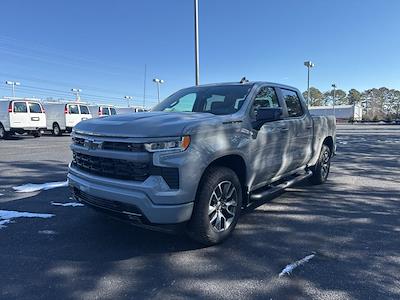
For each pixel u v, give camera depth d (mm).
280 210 5660
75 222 4965
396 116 80812
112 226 4812
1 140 19328
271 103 5367
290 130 5539
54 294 3172
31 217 5176
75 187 4320
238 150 4305
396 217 5336
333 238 4508
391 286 3342
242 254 4020
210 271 3619
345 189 7078
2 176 8219
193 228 3975
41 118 21234
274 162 5148
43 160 10781
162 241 4344
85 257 3906
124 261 3824
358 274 3570
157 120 3918
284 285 3355
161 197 3609
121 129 3828
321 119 6898
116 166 3850
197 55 15523
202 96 5223
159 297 3145
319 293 3217
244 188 4617
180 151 3672
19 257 3891
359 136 24141
